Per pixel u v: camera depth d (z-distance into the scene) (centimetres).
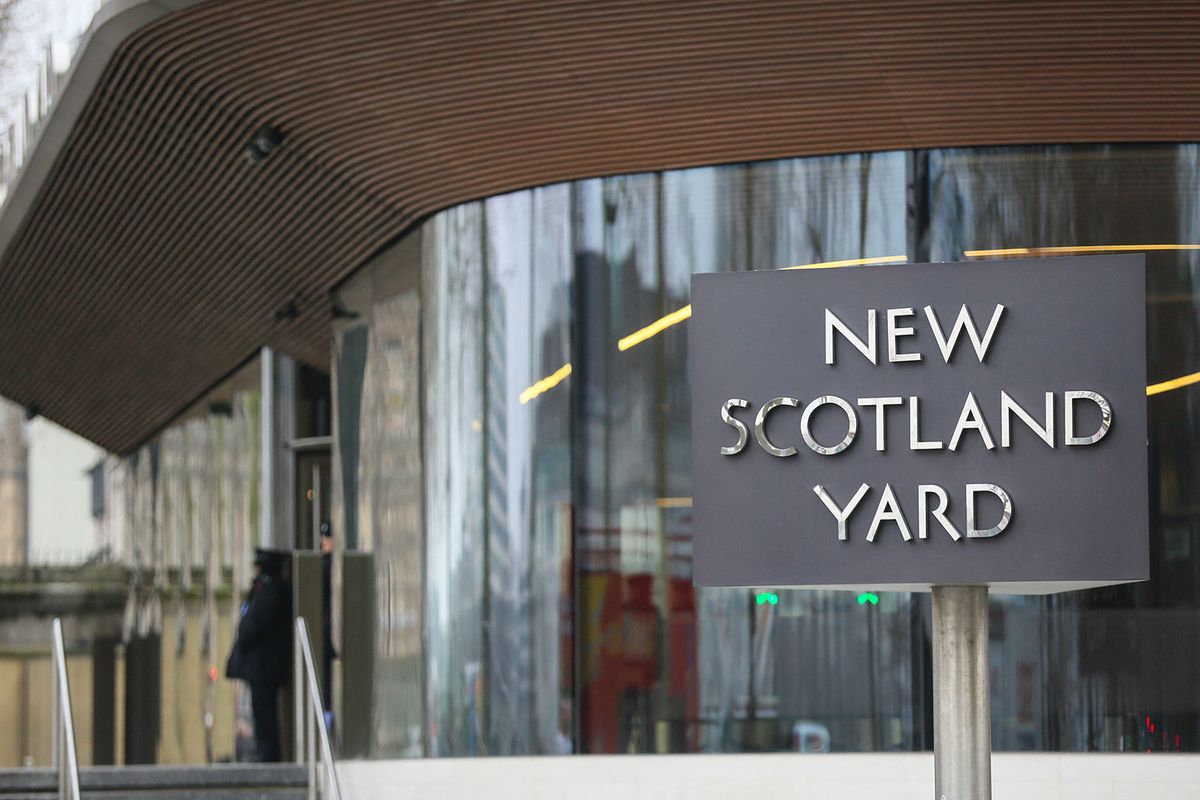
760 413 546
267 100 1081
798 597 1038
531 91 1006
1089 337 533
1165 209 1033
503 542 1103
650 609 1057
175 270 1558
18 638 3922
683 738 1043
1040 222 1037
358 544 1291
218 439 1952
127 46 1058
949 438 536
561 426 1090
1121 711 1007
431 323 1168
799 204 1059
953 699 586
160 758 2181
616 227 1088
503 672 1093
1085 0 895
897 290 543
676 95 997
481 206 1137
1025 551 530
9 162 1525
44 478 5578
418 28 955
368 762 1164
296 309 1502
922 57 950
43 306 1884
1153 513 1020
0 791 1066
